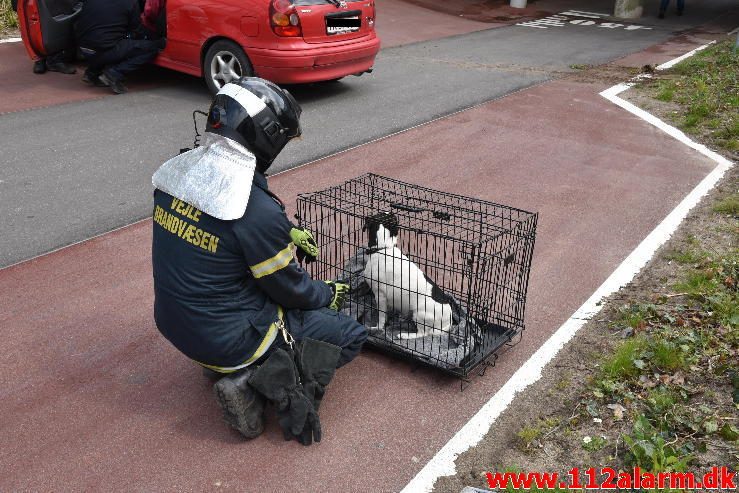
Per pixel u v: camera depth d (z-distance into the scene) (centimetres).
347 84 995
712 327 405
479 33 1557
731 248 505
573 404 346
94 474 298
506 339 380
